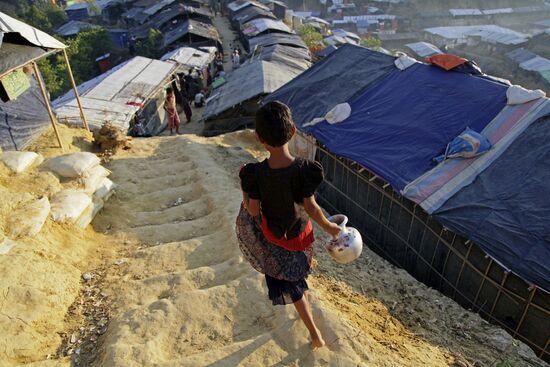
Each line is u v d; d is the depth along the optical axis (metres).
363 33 70.88
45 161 6.46
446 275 6.88
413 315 4.70
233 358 3.25
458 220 6.29
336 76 10.73
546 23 71.00
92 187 6.25
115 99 16.06
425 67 9.34
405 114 8.49
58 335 3.78
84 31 44.03
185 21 38.84
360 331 3.65
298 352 3.34
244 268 4.48
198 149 9.18
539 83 44.84
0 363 3.28
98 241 5.54
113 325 3.73
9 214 4.86
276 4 50.31
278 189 2.55
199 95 21.48
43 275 4.24
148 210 6.61
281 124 2.34
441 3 82.38
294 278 2.95
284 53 23.31
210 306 3.87
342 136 8.78
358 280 5.21
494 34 57.72
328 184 9.82
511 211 6.06
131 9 60.75
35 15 56.03
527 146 6.84
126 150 9.05
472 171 6.92
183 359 3.22
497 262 5.68
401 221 7.69
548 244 5.54
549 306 5.36
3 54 7.02
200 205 6.54
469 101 8.02
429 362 3.62
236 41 39.88
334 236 2.92
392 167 7.57
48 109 8.02
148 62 21.69
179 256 5.05
